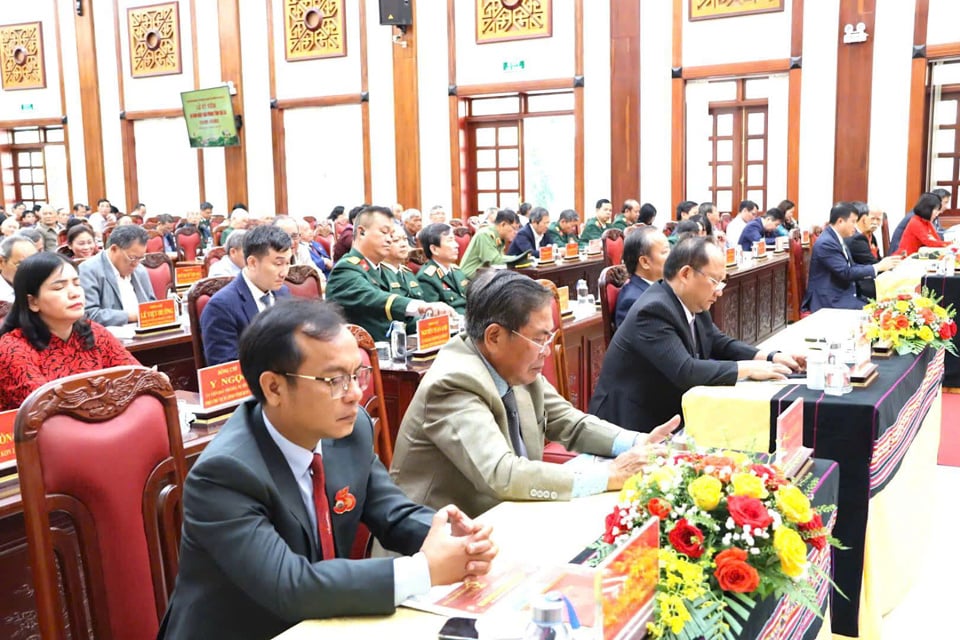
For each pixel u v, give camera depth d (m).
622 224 9.62
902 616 2.64
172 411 1.83
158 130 13.62
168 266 5.77
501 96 11.27
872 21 9.08
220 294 3.46
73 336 2.70
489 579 1.40
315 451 1.47
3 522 1.99
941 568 2.98
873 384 2.52
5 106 14.65
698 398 2.50
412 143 11.55
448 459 1.92
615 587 1.11
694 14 9.86
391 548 1.59
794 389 2.52
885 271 5.71
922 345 2.92
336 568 1.29
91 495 1.65
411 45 11.38
